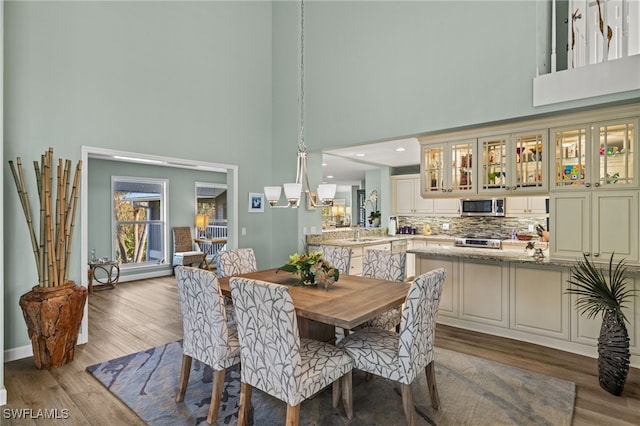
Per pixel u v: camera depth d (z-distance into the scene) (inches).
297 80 207.0
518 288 141.5
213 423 88.0
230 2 198.5
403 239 269.9
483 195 154.0
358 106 179.6
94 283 250.1
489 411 92.3
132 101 158.1
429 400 97.5
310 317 86.3
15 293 127.7
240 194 203.5
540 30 132.1
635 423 87.4
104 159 252.5
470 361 121.9
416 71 160.2
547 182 136.6
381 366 85.7
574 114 128.9
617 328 100.4
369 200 327.3
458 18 148.6
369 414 91.5
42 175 122.2
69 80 139.7
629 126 120.3
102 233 254.7
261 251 214.5
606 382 102.0
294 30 208.4
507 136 146.2
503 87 137.8
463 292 155.4
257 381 80.6
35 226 130.8
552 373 113.3
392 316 122.5
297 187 110.6
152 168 281.3
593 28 134.7
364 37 177.5
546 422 87.4
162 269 285.4
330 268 111.9
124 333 152.5
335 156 255.9
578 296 128.0
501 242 240.1
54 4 136.0
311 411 92.9
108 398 100.4
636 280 118.0
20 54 127.8
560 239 133.9
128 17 157.4
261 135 214.4
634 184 119.0
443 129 153.2
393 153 244.2
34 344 117.2
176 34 174.9
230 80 198.2
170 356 128.3
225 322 89.0
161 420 89.7
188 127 178.9
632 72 111.5
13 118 126.3
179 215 298.7
